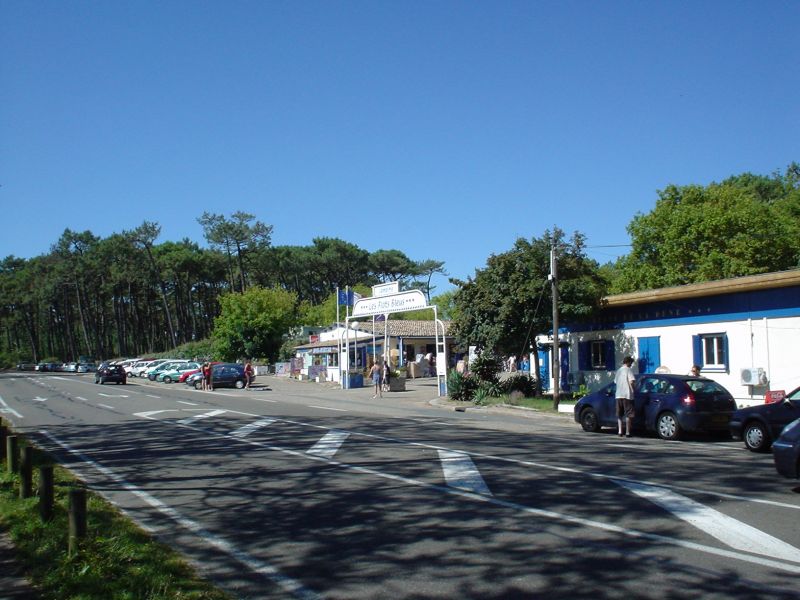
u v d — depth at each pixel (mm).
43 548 7094
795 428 10094
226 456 13961
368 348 57344
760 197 58250
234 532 8266
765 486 10219
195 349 81438
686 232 42125
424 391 39750
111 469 12773
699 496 9516
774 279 20875
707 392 16609
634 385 17406
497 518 8508
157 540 7926
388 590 6148
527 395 29344
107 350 111000
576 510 8812
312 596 6055
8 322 117688
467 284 29547
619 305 26891
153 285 99688
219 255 95875
